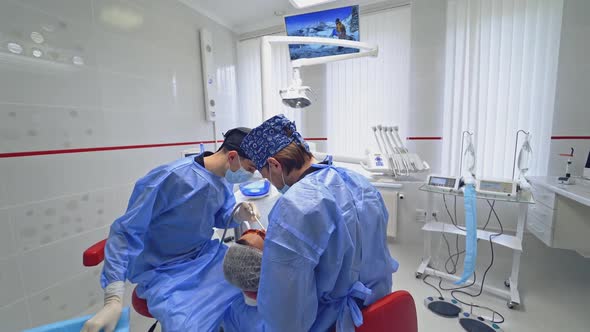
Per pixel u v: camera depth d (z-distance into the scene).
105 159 1.77
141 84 1.98
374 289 0.78
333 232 0.64
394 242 2.52
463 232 1.90
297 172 0.80
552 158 2.14
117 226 0.96
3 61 1.29
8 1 1.30
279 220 0.62
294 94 1.86
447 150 2.39
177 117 2.31
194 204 1.11
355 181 0.77
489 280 1.98
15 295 1.39
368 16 2.52
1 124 1.30
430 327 1.55
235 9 2.54
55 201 1.52
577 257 2.20
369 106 2.64
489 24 2.11
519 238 1.77
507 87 2.14
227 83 2.93
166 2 2.16
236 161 1.09
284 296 0.59
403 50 2.43
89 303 1.72
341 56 1.94
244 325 0.79
